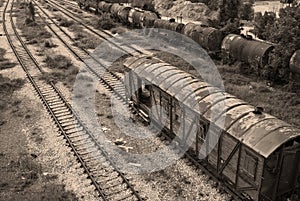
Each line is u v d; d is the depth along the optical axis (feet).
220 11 158.51
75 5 250.98
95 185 49.80
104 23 158.51
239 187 45.09
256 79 93.97
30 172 52.80
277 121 44.06
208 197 47.44
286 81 90.38
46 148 60.29
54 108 75.31
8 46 129.49
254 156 40.75
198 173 52.37
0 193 48.57
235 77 94.02
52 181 51.47
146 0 217.97
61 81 91.15
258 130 42.24
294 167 42.50
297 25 85.81
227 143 45.34
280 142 39.11
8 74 98.17
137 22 152.97
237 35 105.50
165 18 209.46
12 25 169.58
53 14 201.77
